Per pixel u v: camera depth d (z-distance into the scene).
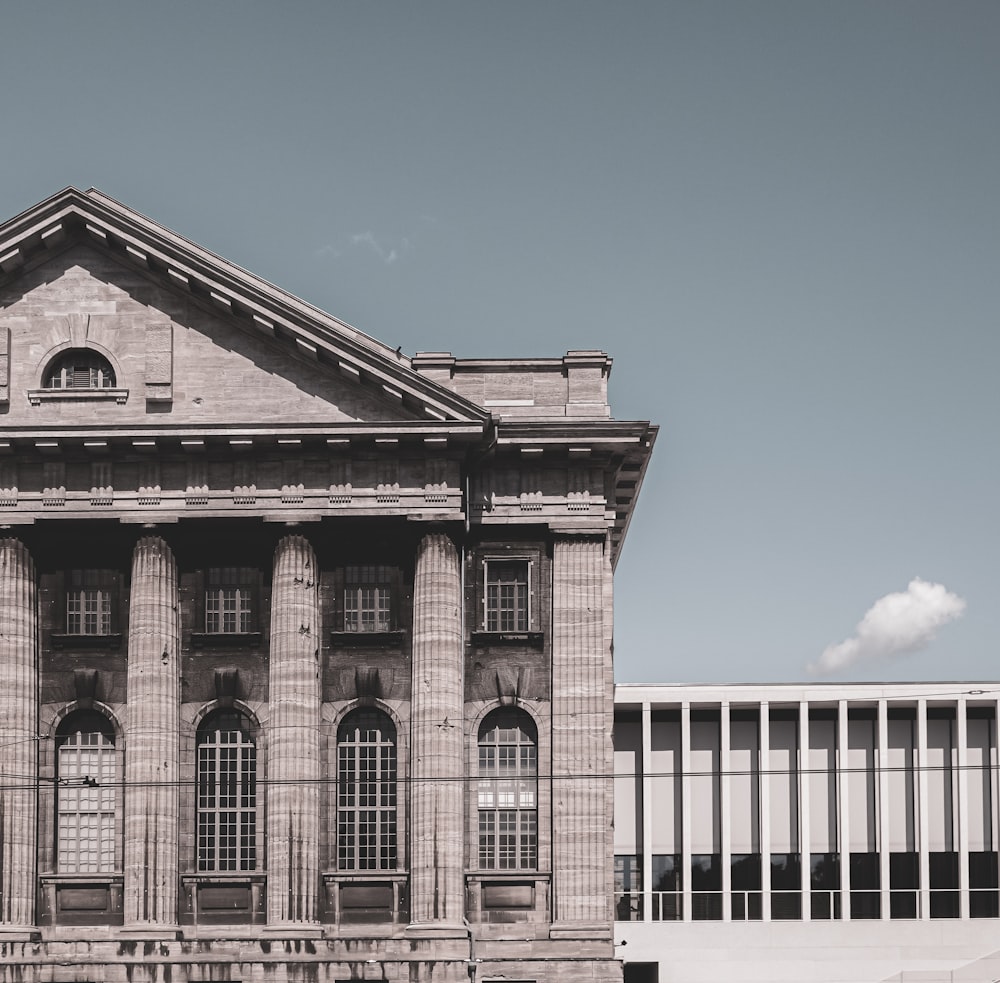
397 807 59.19
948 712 92.31
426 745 58.59
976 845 91.12
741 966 84.69
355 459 59.94
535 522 60.38
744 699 90.56
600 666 59.62
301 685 59.12
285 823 58.28
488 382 61.88
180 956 57.41
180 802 59.16
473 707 59.88
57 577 60.62
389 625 60.34
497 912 58.50
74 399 60.47
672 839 90.69
